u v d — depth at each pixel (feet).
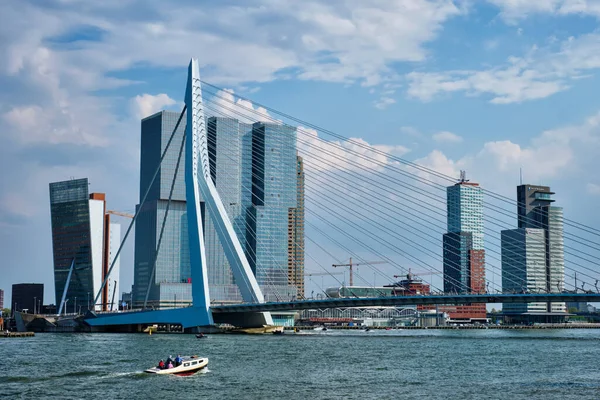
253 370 377.50
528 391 312.29
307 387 318.86
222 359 437.17
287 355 467.93
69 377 346.95
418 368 394.11
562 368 399.03
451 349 539.70
